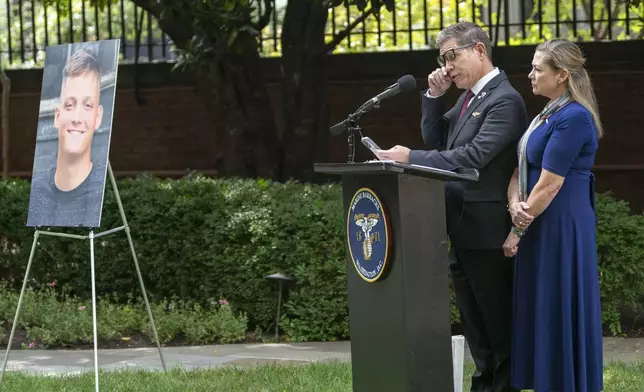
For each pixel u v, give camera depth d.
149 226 13.22
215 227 12.85
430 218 6.55
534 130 7.33
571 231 7.24
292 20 15.87
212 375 9.73
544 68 7.23
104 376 9.68
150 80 18.94
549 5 21.53
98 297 13.62
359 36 21.44
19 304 9.66
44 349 11.88
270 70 18.50
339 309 12.30
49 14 21.47
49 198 9.72
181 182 13.70
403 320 6.43
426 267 6.52
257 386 9.16
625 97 17.83
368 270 6.63
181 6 13.37
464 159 7.43
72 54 9.93
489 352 8.05
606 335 12.30
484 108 7.61
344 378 9.41
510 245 7.33
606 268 12.08
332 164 6.57
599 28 20.02
